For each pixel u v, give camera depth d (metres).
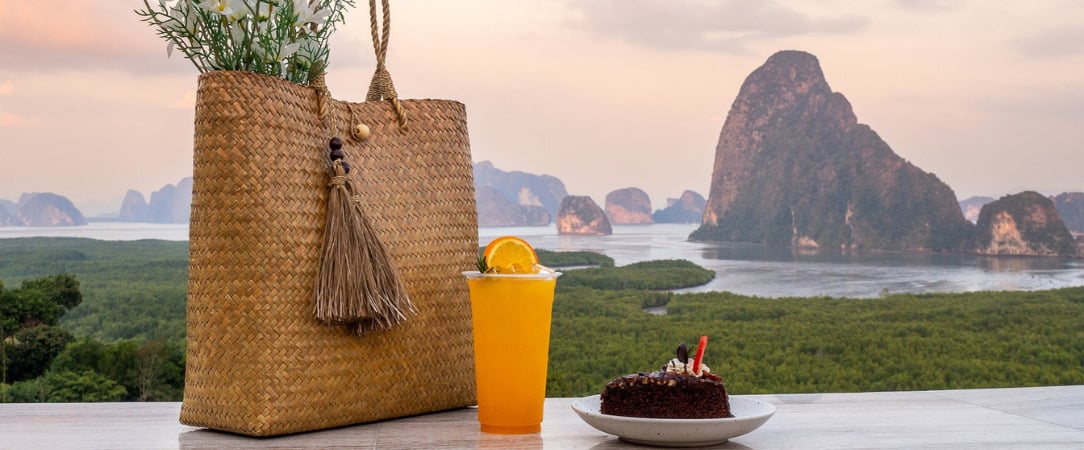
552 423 1.36
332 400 1.28
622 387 1.21
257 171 1.21
